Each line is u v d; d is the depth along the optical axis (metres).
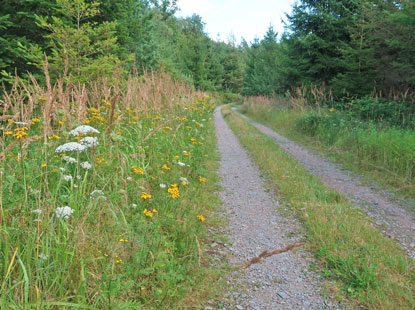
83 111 4.57
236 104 44.84
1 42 8.16
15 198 2.73
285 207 4.98
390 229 4.28
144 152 4.91
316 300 2.82
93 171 3.46
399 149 6.91
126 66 13.55
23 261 2.20
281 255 3.59
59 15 9.20
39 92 4.24
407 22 9.32
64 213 2.55
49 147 3.52
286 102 19.19
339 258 3.36
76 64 8.14
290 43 17.36
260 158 8.15
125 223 2.92
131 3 12.66
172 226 3.65
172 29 47.00
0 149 3.42
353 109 11.50
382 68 11.98
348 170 7.29
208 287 2.94
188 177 5.64
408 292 2.80
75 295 2.14
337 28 14.93
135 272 2.64
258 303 2.80
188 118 9.37
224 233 4.15
